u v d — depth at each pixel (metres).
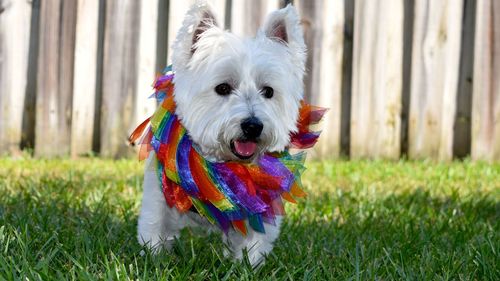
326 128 2.91
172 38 2.82
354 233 1.96
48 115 2.88
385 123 2.92
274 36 1.81
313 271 1.67
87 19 2.84
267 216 1.76
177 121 1.76
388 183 2.58
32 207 2.00
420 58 2.91
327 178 2.63
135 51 2.85
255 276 1.64
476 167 2.82
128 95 2.86
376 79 2.91
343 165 2.78
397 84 2.91
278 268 1.68
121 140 2.88
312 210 2.19
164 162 1.73
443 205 2.27
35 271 1.58
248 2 2.83
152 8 2.83
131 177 2.47
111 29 2.84
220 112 1.74
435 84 2.92
